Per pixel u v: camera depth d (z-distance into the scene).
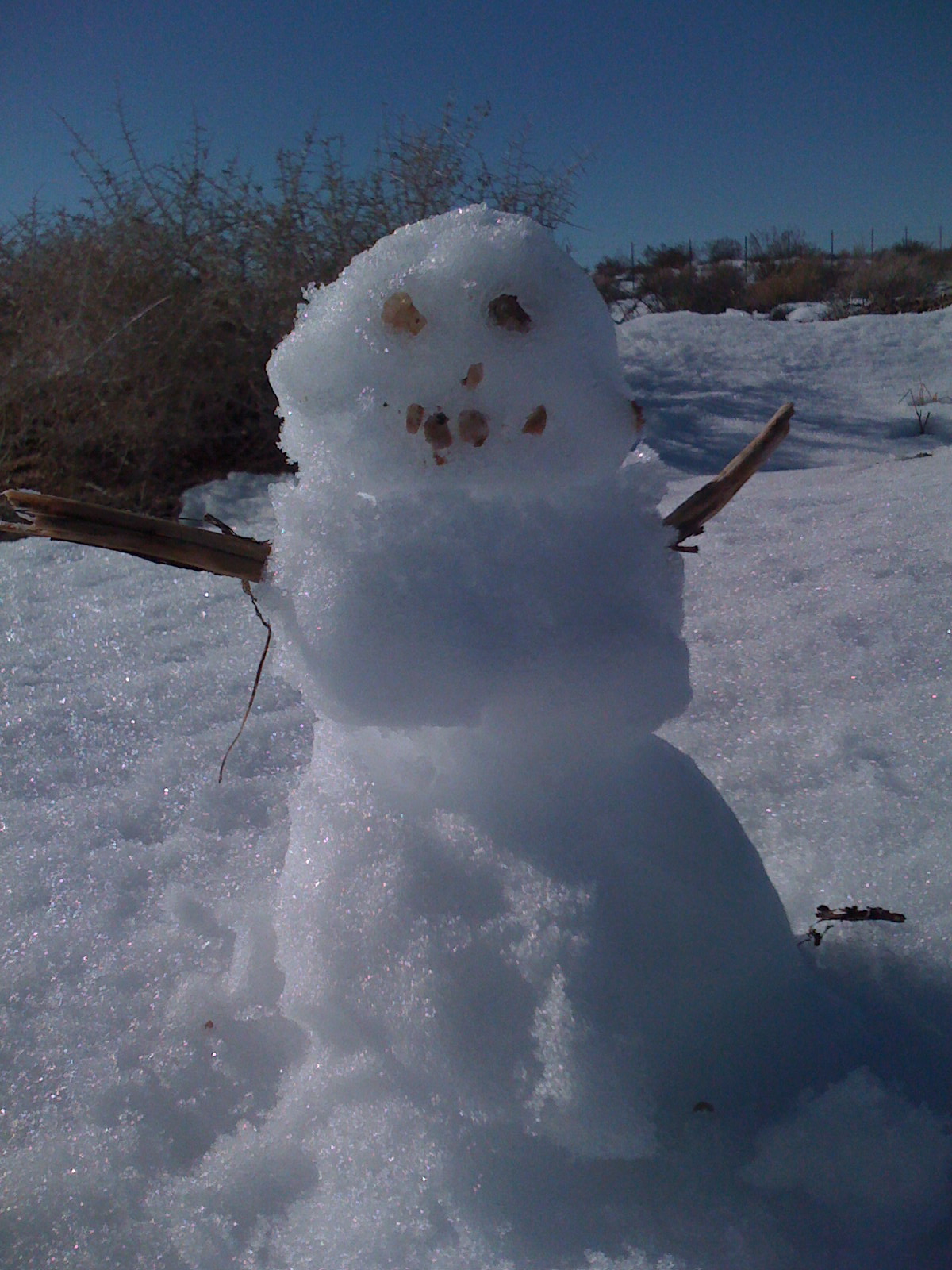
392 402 0.45
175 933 0.66
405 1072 0.48
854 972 0.57
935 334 3.93
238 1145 0.50
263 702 1.05
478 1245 0.44
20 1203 0.48
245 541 0.49
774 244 8.50
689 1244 0.43
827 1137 0.45
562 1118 0.45
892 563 1.24
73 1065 0.56
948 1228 0.44
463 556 0.46
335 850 0.50
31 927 0.68
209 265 2.53
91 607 1.41
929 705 0.87
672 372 3.60
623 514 0.47
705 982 0.49
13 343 2.34
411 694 0.45
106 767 0.92
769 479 2.08
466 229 0.45
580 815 0.48
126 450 2.26
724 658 1.02
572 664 0.46
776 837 0.72
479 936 0.47
